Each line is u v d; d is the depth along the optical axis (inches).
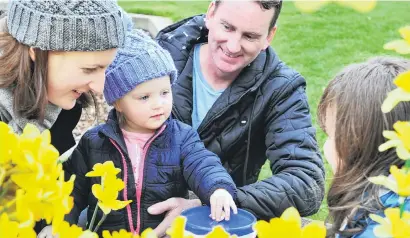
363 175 58.3
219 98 86.7
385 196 55.4
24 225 34.3
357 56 239.5
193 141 79.4
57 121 81.0
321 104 64.3
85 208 86.0
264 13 80.0
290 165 82.4
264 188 79.2
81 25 63.8
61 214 36.3
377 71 60.4
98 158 79.3
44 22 63.5
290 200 79.2
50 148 36.1
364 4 62.1
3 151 34.6
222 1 81.4
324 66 228.2
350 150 59.5
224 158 89.5
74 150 81.4
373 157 58.4
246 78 85.8
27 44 64.8
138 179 78.2
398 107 57.7
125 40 72.6
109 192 47.9
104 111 141.7
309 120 85.7
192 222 67.2
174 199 78.7
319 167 83.3
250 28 80.1
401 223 37.2
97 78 67.7
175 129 80.1
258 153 92.7
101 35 64.8
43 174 34.9
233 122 87.0
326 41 255.6
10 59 66.3
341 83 61.9
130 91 76.0
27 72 66.4
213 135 88.0
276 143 84.4
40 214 36.2
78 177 80.4
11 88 68.3
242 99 85.7
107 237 40.3
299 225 34.5
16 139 34.8
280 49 246.1
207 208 71.0
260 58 87.0
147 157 78.5
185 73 91.1
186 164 77.8
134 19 255.9
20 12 64.7
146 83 75.7
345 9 300.4
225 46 82.4
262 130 89.0
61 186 36.1
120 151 78.0
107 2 66.0
